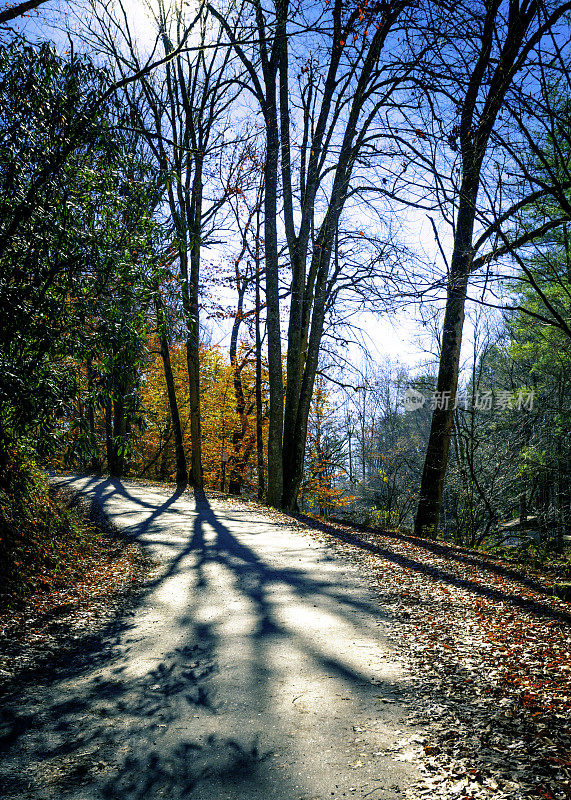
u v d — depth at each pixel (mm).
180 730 4422
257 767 3850
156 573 10047
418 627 6875
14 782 3713
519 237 8547
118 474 27953
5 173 6648
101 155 8062
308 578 9523
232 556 11297
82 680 5477
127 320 8094
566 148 7512
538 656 5613
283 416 20562
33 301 7141
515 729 4156
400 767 3754
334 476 29984
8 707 4855
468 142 7449
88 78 7812
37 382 7031
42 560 9125
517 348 21391
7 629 6715
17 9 5570
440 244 8836
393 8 9930
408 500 23719
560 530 19000
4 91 6832
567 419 20375
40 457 9680
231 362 28969
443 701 4746
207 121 21953
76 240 7328
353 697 4906
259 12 14305
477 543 17922
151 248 8609
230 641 6480
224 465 29375
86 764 3939
